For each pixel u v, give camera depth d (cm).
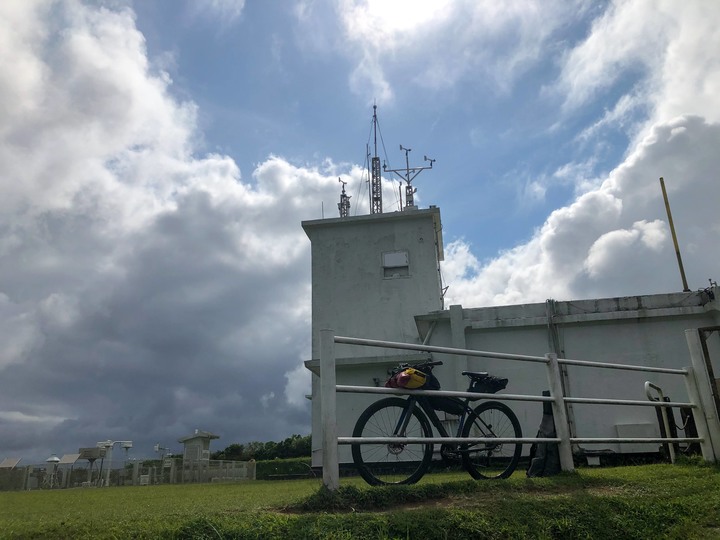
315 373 2072
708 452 745
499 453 730
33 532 399
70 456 3008
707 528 468
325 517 425
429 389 638
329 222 2567
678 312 1633
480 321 1750
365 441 516
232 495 766
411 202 2956
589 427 1595
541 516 456
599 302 1703
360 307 2464
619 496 514
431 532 414
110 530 400
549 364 662
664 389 1598
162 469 2519
